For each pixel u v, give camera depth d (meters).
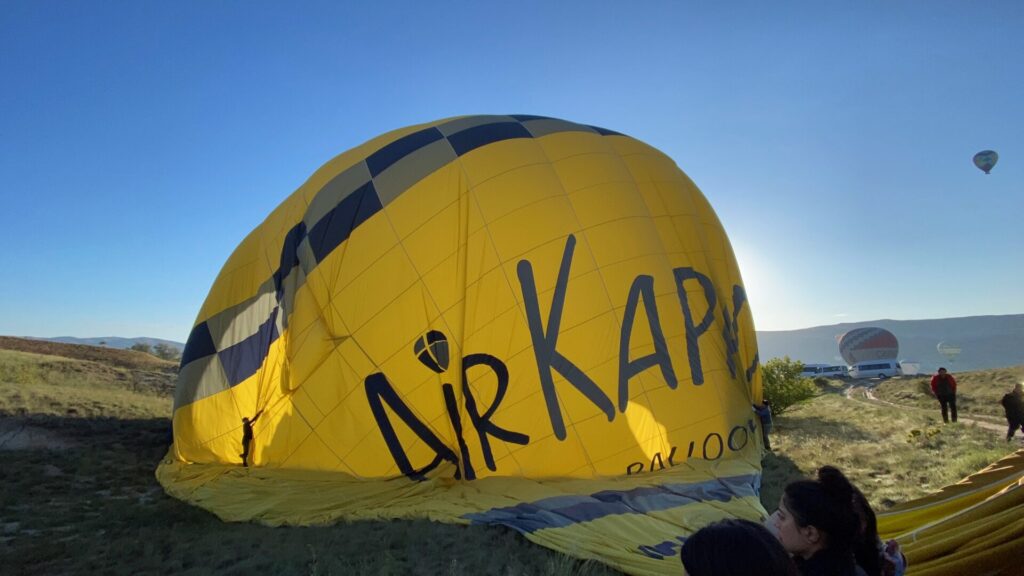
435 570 6.60
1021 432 15.90
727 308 13.23
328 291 11.71
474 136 12.53
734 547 1.89
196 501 9.98
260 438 11.62
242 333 12.61
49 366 27.75
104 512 9.37
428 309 10.94
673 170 14.21
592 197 11.77
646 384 10.51
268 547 7.62
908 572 4.80
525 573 6.40
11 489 10.22
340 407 11.00
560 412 10.14
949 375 18.33
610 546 7.04
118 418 16.84
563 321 10.60
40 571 6.98
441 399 10.65
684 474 9.65
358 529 8.27
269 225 13.81
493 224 11.20
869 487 9.89
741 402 11.80
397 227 11.55
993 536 4.66
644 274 11.32
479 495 9.34
